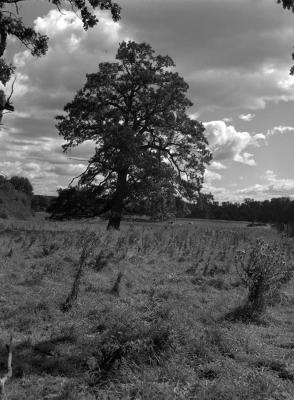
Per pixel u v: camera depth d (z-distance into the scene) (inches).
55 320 328.2
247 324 351.9
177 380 229.6
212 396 210.4
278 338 314.8
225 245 893.8
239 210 5236.2
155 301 400.2
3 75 427.5
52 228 1127.0
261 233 1314.0
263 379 229.0
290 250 817.5
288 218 4126.5
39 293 398.6
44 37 462.6
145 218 1365.7
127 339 265.6
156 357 246.4
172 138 1349.7
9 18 437.1
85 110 1311.5
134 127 1334.9
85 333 299.1
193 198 1349.7
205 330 301.3
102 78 1299.2
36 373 235.0
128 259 633.0
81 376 233.0
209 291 474.9
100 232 908.6
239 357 266.8
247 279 414.0
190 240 898.7
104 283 463.5
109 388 219.3
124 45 1316.4
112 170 1253.7
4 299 373.1
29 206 2893.7
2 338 281.9
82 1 498.6
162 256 717.3
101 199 1305.4
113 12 503.8
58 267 509.7
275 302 425.7
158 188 1236.5
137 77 1288.1
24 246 676.7
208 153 1355.8
